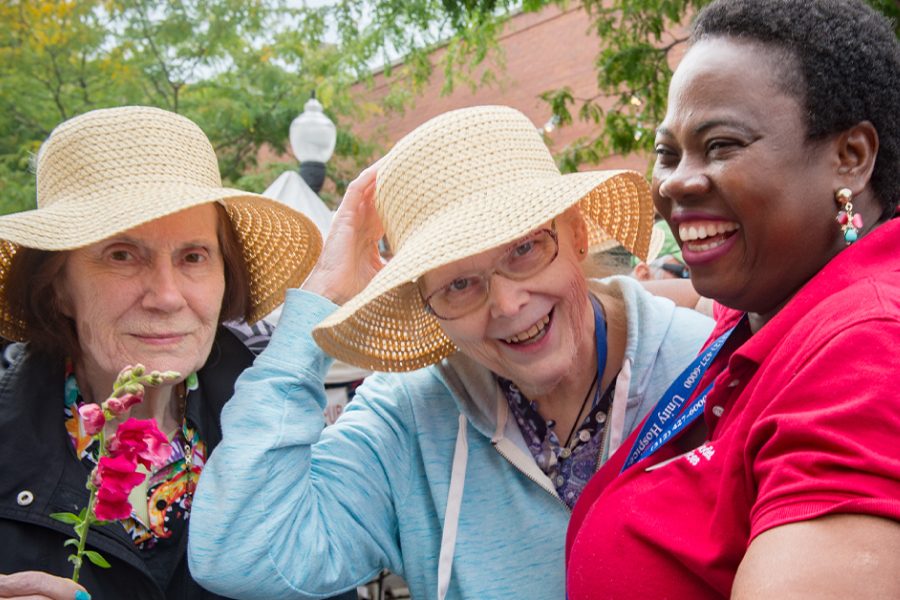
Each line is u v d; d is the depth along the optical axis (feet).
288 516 4.91
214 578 4.72
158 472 5.44
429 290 4.87
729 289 3.58
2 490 4.72
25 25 27.37
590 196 5.61
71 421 5.38
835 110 3.19
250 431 5.01
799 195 3.28
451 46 25.35
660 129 3.80
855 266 3.16
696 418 4.04
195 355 5.33
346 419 5.91
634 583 3.29
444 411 5.75
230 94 33.04
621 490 3.72
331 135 17.11
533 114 41.57
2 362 5.58
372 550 5.49
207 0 30.91
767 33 3.29
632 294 5.63
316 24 27.09
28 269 5.16
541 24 40.96
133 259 5.08
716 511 3.08
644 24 21.08
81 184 5.19
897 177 3.43
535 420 5.37
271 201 5.62
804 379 2.74
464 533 5.31
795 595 2.29
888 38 3.31
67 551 4.85
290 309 5.46
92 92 29.99
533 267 4.69
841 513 2.37
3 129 29.53
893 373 2.53
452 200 4.75
